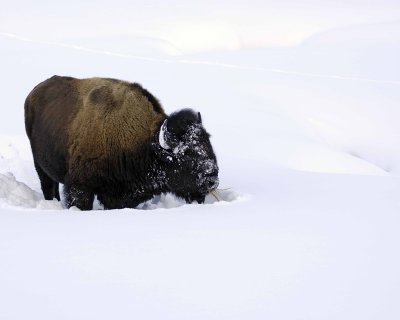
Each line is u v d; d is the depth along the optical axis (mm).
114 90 10078
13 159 14102
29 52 32250
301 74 28094
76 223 7594
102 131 9758
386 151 18062
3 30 44062
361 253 6383
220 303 5137
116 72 27203
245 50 37594
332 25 49812
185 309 5016
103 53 33969
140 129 9789
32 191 10766
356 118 20562
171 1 59531
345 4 60969
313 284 5555
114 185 9922
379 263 6090
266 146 16125
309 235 6984
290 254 6328
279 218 7836
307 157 15391
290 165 14836
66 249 6414
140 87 10203
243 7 56438
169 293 5320
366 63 31109
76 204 9945
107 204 10070
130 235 6949
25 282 5543
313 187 10750
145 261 6066
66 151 10234
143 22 48656
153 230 7172
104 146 9758
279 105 21562
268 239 6816
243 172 13016
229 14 53062
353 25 47844
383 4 61875
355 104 22094
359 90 24406
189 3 57906
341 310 5016
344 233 7082
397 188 10211
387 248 6547
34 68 27453
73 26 46781
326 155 15555
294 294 5332
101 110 9875
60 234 7016
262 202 9125
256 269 5895
